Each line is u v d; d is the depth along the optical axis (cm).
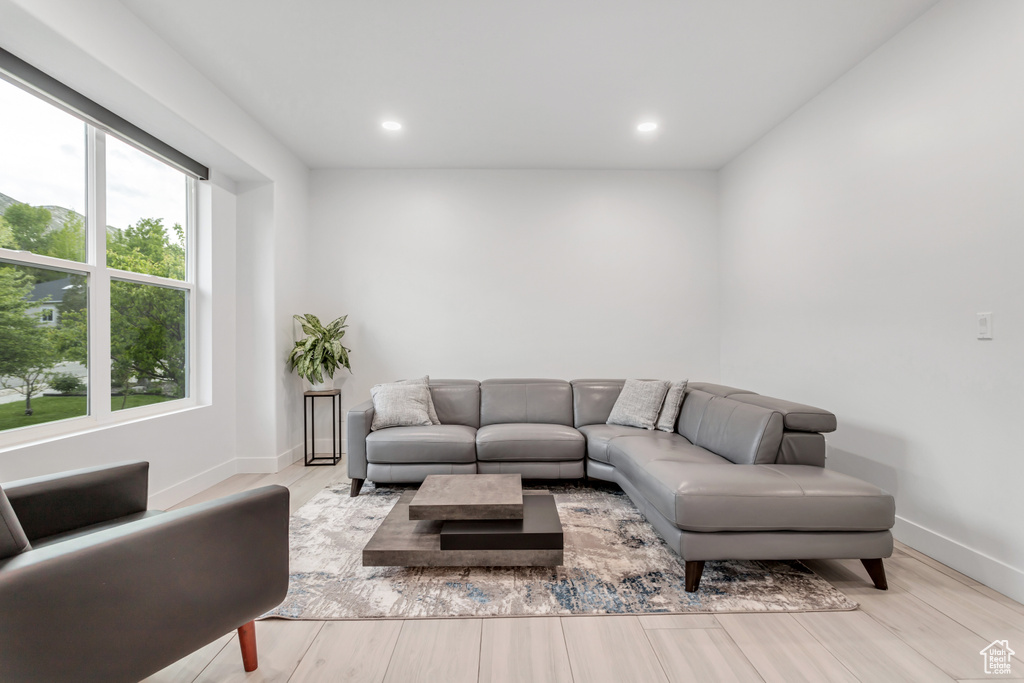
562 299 438
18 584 92
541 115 333
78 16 193
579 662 148
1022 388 185
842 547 186
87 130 249
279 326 373
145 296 293
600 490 329
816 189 307
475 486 237
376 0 218
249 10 223
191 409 314
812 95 307
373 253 433
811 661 148
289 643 158
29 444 204
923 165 228
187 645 120
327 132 359
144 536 112
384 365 434
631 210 440
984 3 198
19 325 214
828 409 296
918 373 231
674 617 173
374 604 181
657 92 303
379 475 313
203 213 340
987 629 166
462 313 436
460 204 436
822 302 301
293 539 243
